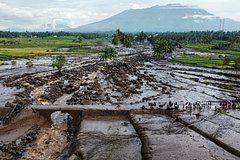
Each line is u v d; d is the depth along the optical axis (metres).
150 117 83.69
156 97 111.75
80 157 57.72
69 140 70.25
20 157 60.09
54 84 129.12
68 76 153.12
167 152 59.31
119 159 56.47
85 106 89.88
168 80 154.12
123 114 86.62
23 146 65.19
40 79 139.12
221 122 79.44
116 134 70.81
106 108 88.19
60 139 71.06
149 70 191.25
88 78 150.25
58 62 159.25
